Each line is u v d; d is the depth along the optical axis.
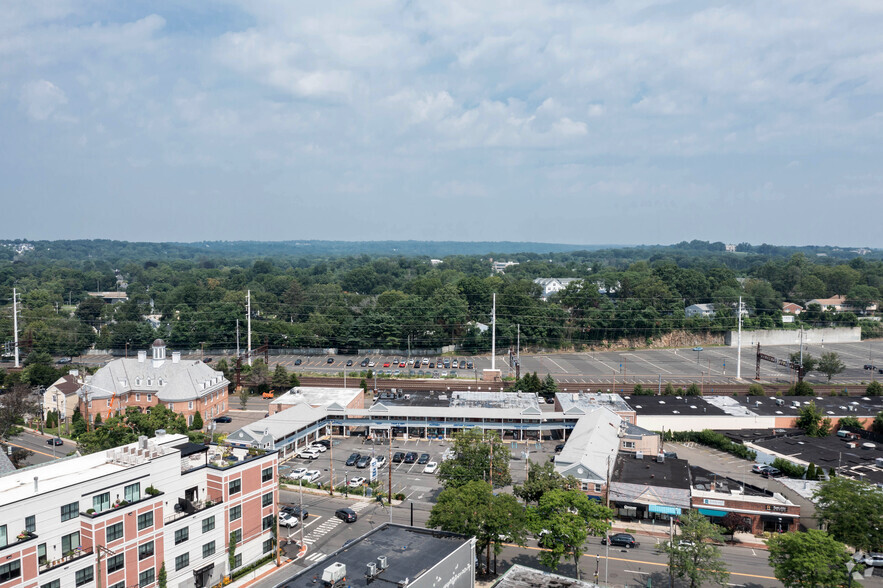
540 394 180.88
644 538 95.69
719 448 139.88
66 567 63.69
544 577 73.12
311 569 63.56
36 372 176.12
